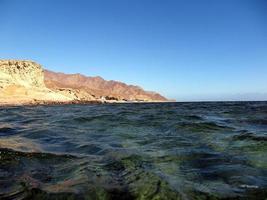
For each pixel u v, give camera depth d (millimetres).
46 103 63000
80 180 4551
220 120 14992
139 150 7059
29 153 6492
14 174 4906
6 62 78062
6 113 24062
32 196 3898
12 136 9500
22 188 4195
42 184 4367
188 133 10109
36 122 14547
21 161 5770
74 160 5961
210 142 8219
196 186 4348
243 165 5641
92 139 8820
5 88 64625
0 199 3793
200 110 27031
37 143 8125
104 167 5375
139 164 5648
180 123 13148
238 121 14500
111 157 6234
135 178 4668
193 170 5262
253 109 28188
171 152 6801
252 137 8984
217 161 5957
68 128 11625
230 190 4219
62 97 74375
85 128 11602
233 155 6523
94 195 3943
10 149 6934
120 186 4277
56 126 12422
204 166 5570
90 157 6266
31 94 68250
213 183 4520
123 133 10125
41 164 5605
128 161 5871
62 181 4508
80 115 19469
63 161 5863
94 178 4656
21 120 16094
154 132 10352
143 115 18953
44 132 10430
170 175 4895
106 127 11922
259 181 4648
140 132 10375
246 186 4395
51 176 4793
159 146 7613
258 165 5645
